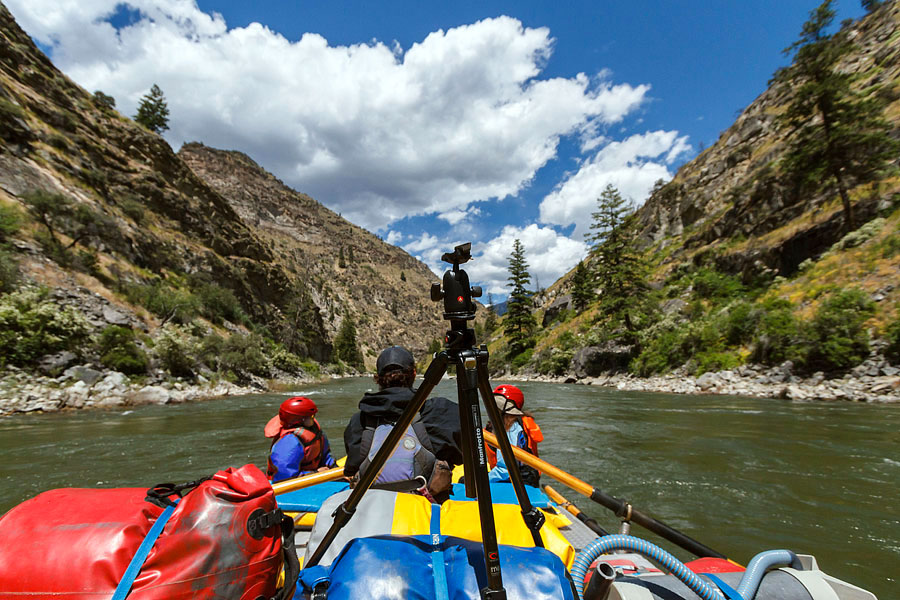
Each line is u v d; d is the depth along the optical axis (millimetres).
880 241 22297
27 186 30219
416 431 2117
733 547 3613
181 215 50438
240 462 6766
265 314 57125
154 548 1059
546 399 17938
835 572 3150
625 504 2434
